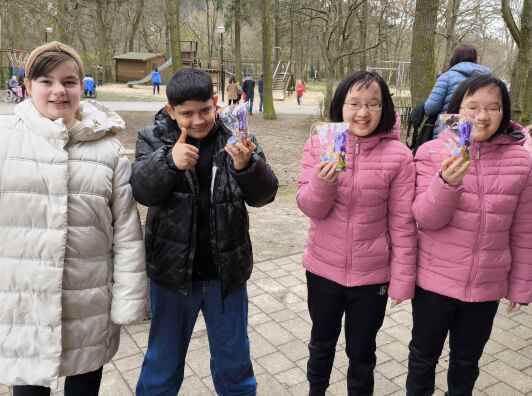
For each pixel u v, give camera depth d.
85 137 1.98
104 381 2.83
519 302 2.31
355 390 2.50
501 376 2.97
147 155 2.08
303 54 42.41
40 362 1.94
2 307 1.92
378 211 2.29
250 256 2.29
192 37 52.78
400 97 14.55
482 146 2.20
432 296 2.28
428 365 2.37
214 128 2.14
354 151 2.28
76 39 38.59
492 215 2.17
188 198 2.09
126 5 41.62
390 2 22.70
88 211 1.98
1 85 26.14
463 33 26.09
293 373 2.96
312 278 2.47
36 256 1.91
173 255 2.11
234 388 2.37
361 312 2.38
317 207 2.27
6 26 29.86
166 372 2.29
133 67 39.50
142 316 2.12
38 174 1.90
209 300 2.24
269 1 16.95
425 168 2.26
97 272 2.04
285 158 10.34
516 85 9.23
